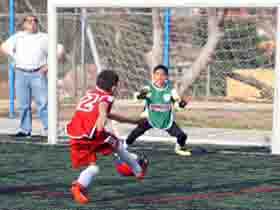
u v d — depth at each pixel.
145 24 33.94
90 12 33.06
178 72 34.84
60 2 21.91
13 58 23.62
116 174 17.28
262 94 34.66
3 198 14.35
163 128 20.58
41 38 23.48
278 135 21.02
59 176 16.92
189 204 13.93
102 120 13.59
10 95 31.41
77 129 13.90
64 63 31.48
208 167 18.56
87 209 13.35
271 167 18.67
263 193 15.19
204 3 20.94
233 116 31.92
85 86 31.14
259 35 34.50
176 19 34.84
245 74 34.34
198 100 34.47
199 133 26.44
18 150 21.05
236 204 14.00
